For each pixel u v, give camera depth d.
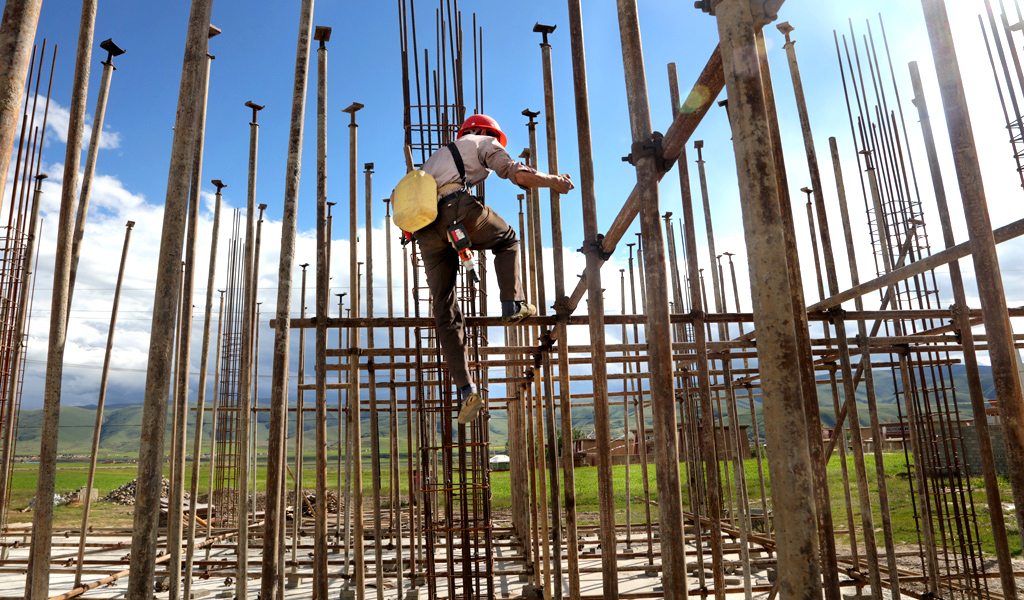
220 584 10.12
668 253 9.25
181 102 2.97
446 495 5.63
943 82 3.47
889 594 8.32
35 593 3.78
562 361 5.00
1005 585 4.01
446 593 8.93
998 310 3.27
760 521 13.20
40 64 7.69
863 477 6.06
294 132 4.72
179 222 2.90
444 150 4.37
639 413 10.48
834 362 8.56
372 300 7.56
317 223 5.91
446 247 4.48
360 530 6.21
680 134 2.54
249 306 7.81
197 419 7.74
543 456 6.75
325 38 5.90
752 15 1.83
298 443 10.66
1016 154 6.17
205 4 3.06
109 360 9.18
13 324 8.10
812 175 7.16
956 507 6.96
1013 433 3.21
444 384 5.54
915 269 4.80
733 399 8.84
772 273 1.57
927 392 7.40
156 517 2.75
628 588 9.00
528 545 9.30
